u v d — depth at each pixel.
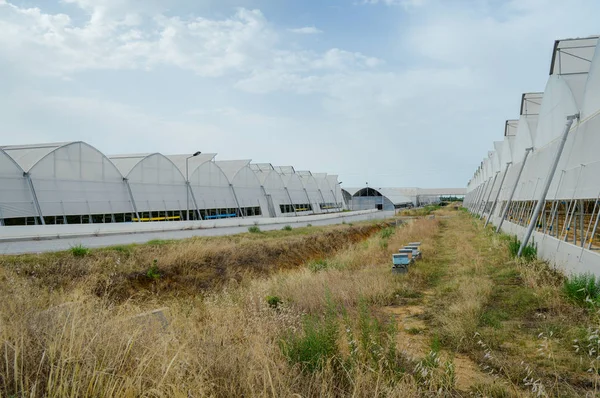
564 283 9.98
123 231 29.25
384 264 15.84
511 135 34.12
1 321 4.59
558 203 14.77
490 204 41.59
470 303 8.84
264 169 64.56
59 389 3.58
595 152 11.95
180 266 15.86
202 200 43.78
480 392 4.99
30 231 23.42
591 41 18.00
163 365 4.11
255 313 7.15
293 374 4.59
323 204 80.12
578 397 4.83
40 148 29.97
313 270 15.73
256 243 21.84
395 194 102.12
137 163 36.19
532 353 6.39
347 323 6.71
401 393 4.39
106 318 5.70
